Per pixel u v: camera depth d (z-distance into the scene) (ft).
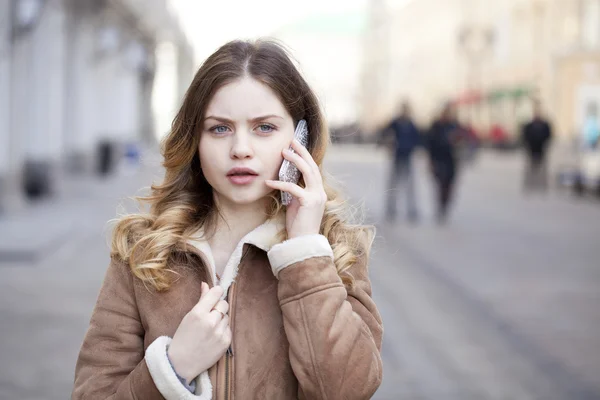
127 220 5.82
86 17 65.46
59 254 28.94
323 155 5.88
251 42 5.64
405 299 22.66
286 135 5.53
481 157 117.60
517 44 121.08
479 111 137.18
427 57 183.32
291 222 5.50
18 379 14.88
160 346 5.15
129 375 5.24
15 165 40.47
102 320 5.59
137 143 87.66
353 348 5.18
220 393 5.25
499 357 16.89
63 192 51.42
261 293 5.48
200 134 5.55
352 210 6.16
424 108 185.06
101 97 75.82
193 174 5.91
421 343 17.93
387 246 32.83
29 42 47.73
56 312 20.07
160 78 130.00
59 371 15.46
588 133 89.76
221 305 5.24
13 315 19.65
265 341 5.37
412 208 43.19
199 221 5.81
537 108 62.44
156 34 106.73
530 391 14.70
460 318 20.44
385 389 14.61
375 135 177.88
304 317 5.18
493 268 27.84
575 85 96.02
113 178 65.77
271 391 5.31
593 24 97.04
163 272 5.46
